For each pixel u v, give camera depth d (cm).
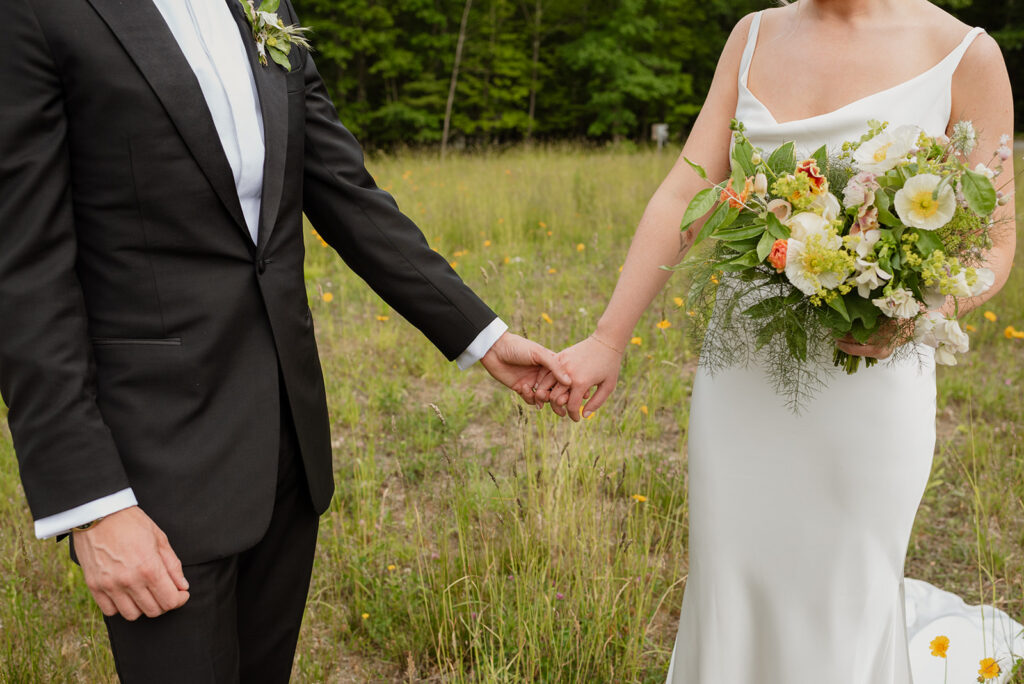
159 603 152
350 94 2614
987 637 276
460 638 273
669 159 1347
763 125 200
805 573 204
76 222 155
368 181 199
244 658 191
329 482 190
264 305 168
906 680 217
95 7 148
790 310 177
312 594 306
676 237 215
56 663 256
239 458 164
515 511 305
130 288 156
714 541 210
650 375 449
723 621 212
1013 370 511
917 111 190
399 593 293
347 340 566
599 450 345
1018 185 757
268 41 173
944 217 158
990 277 167
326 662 273
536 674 257
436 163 1339
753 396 203
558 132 2780
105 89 148
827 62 197
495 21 2553
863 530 200
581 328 468
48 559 316
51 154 145
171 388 158
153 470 157
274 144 168
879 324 174
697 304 194
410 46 2528
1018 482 366
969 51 188
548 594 269
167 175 154
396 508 367
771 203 171
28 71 142
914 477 201
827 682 205
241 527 163
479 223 862
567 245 813
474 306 204
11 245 142
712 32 2723
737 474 206
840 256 161
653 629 289
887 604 205
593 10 2612
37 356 142
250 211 168
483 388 501
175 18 160
